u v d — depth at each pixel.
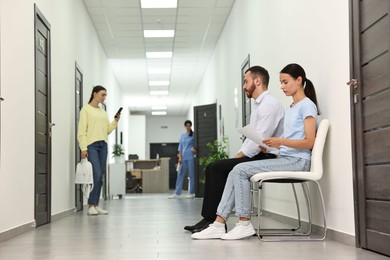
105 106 10.51
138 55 11.20
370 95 2.68
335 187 3.21
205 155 10.29
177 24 8.96
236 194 3.38
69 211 6.00
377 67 2.59
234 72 7.87
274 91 5.02
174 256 2.60
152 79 14.01
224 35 9.09
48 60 5.08
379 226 2.58
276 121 3.61
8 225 3.58
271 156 3.60
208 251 2.79
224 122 9.16
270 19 5.15
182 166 10.82
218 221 3.44
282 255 2.60
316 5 3.58
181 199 9.88
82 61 7.45
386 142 2.49
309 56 3.78
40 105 4.74
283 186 4.71
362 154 2.77
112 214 5.92
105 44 10.19
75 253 2.77
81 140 5.80
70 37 6.45
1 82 3.48
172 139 22.69
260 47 5.72
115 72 12.91
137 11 8.17
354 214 2.87
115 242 3.26
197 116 10.50
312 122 3.25
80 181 5.75
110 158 11.90
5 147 3.55
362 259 2.42
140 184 14.80
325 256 2.54
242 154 3.65
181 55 11.32
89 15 8.25
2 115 3.49
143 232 3.87
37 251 2.88
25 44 4.16
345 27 3.02
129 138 20.89
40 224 4.57
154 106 19.33
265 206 5.66
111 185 10.59
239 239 3.33
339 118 3.12
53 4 5.40
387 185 2.48
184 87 15.41
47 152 4.96
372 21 2.65
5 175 3.54
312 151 3.27
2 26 3.54
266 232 3.72
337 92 3.16
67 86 6.16
